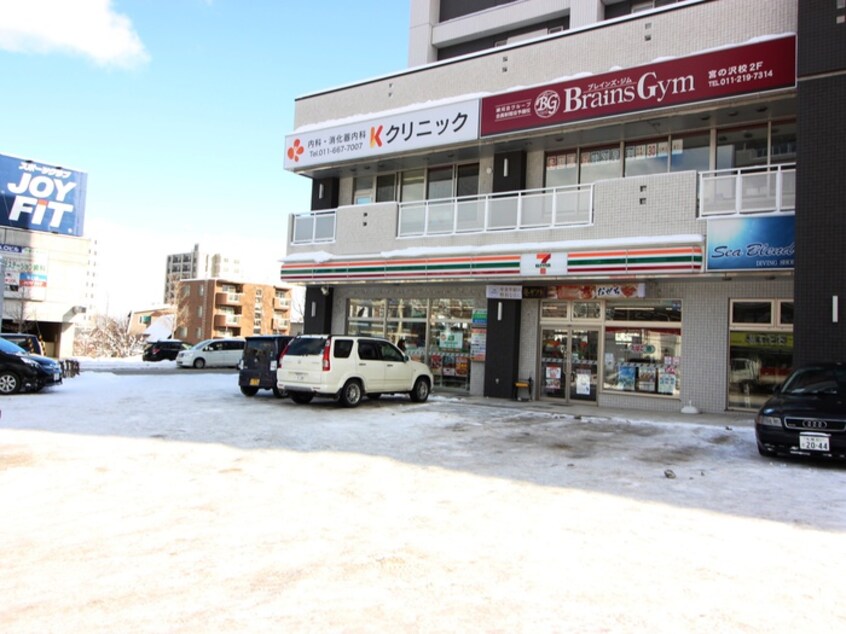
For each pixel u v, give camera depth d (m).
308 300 20.34
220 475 7.41
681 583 4.42
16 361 15.60
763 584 4.42
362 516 5.91
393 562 4.74
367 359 14.41
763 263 11.99
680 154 14.81
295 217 19.75
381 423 11.70
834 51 10.95
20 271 36.91
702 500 6.66
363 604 4.00
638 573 4.60
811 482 7.51
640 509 6.29
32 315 37.31
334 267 18.16
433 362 18.25
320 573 4.51
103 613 3.83
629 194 13.68
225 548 5.00
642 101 13.69
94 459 8.05
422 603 4.03
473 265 15.56
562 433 10.95
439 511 6.11
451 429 11.20
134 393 16.53
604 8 19.03
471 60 17.23
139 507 6.07
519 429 11.32
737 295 13.76
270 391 17.94
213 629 3.63
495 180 17.00
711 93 12.90
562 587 4.32
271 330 93.56
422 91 18.09
